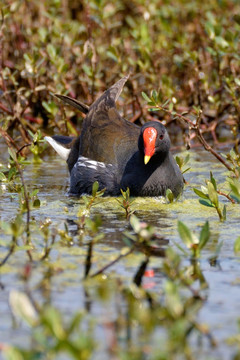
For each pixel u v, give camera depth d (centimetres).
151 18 1880
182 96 1694
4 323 662
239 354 571
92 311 682
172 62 1767
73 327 543
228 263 819
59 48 1647
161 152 1125
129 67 1736
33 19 1862
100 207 1100
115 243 896
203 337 639
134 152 1177
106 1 1886
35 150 1388
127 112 1678
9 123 1595
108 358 593
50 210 1079
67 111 1662
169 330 611
